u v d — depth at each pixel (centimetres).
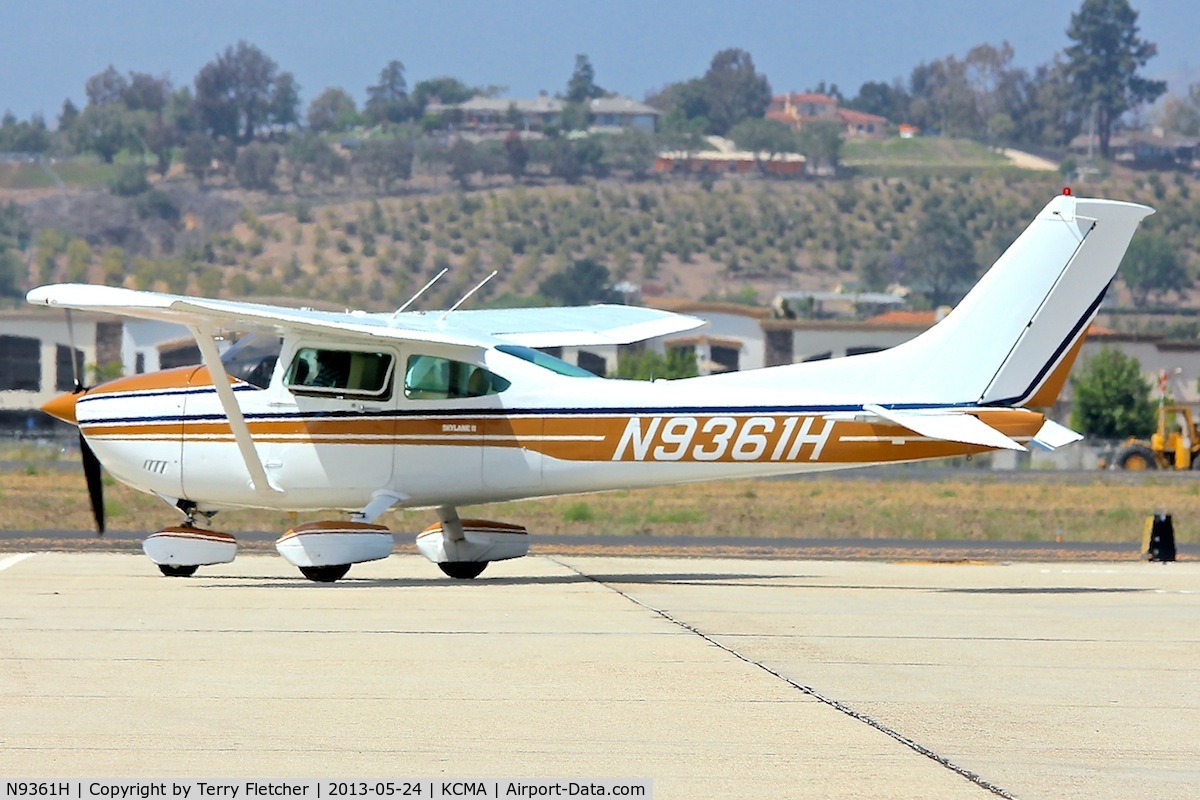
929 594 5297
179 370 5638
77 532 8269
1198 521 10475
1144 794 2450
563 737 2764
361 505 5494
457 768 2544
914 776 2533
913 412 5356
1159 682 3400
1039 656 3750
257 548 7250
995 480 16212
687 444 5419
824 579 5912
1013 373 5350
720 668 3491
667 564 6638
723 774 2527
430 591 5066
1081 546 8519
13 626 3997
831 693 3212
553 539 8231
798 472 5512
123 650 3606
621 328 5894
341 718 2888
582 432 5416
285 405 5400
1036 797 2422
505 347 5522
